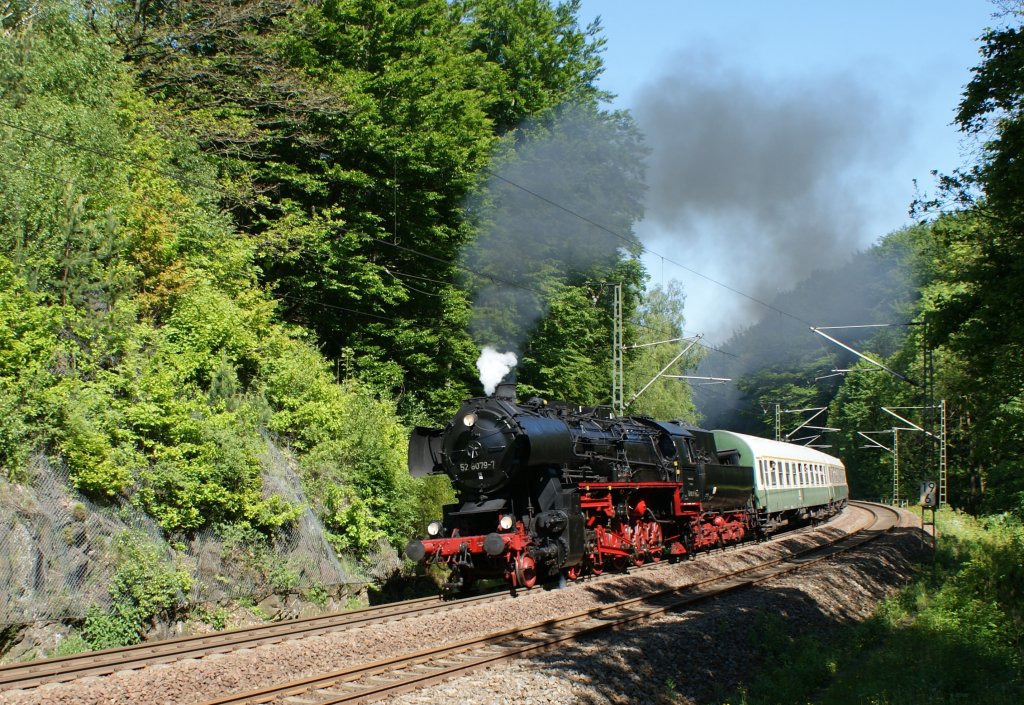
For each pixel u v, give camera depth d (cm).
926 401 3189
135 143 1891
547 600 1493
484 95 3105
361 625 1317
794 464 3278
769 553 2409
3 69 1695
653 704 1041
